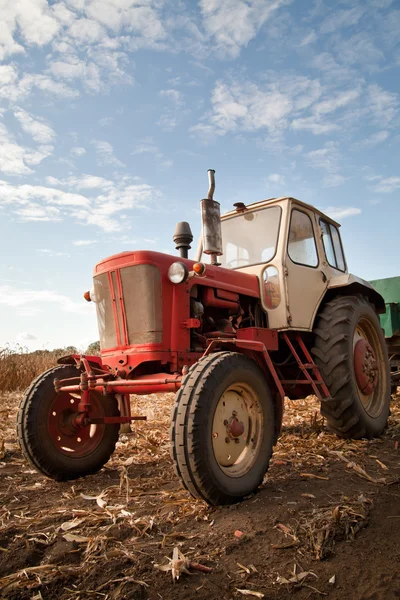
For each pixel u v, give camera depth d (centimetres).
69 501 293
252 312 420
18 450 446
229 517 251
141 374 347
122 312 349
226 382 277
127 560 205
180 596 179
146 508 270
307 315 434
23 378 1019
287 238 424
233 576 193
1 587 186
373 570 195
